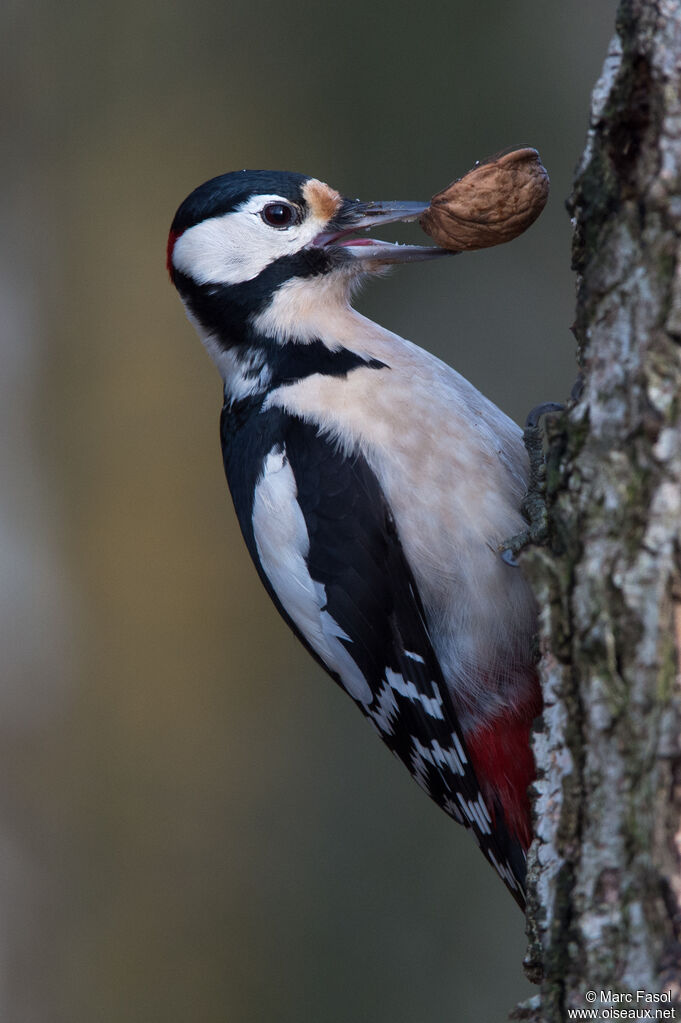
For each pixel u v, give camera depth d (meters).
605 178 4.68
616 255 4.62
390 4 13.04
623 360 4.53
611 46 4.71
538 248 12.56
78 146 13.38
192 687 12.26
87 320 12.98
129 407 12.78
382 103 13.02
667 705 4.14
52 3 13.36
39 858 11.57
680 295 4.39
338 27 13.14
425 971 11.18
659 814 4.09
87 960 11.40
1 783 11.65
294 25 13.23
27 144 13.29
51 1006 11.19
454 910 11.34
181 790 12.03
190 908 11.70
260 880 11.80
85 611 12.22
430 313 12.55
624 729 4.26
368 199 12.98
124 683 12.16
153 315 13.00
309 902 11.67
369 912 11.52
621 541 4.39
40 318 12.89
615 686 4.30
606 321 4.62
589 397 4.63
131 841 11.82
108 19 13.43
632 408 4.46
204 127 13.41
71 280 13.05
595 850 4.31
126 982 11.37
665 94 4.50
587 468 4.55
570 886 4.41
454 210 6.26
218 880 11.80
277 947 11.54
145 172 13.35
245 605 12.52
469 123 12.84
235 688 12.35
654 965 4.08
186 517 12.56
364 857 11.72
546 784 4.70
